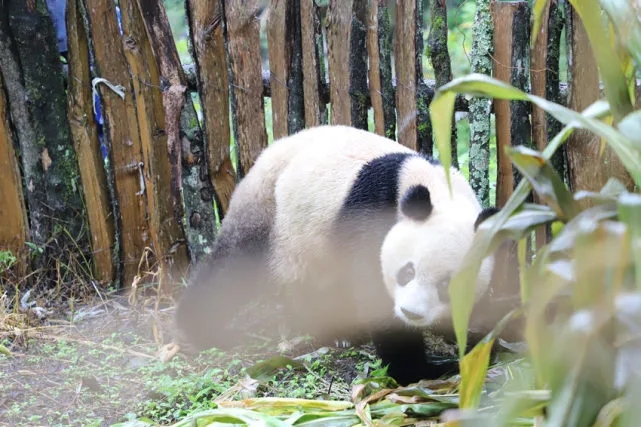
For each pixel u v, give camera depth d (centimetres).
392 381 385
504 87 206
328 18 518
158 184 547
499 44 478
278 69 536
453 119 511
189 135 548
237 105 540
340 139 455
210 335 482
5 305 523
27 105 540
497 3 472
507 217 216
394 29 506
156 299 526
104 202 558
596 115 224
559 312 216
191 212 557
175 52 537
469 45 813
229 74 537
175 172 551
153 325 490
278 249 467
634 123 183
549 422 193
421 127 510
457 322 218
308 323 491
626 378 186
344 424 321
